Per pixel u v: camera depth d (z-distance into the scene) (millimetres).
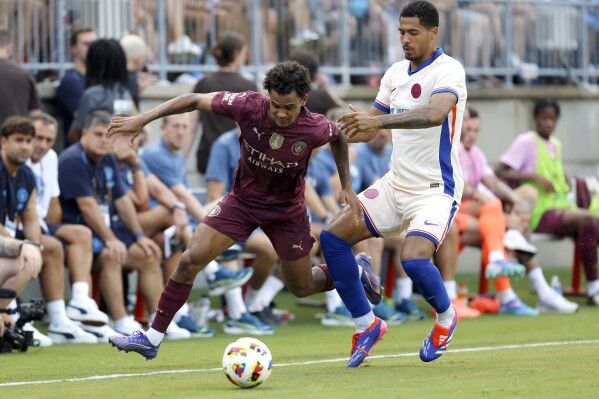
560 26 57062
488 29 55000
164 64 46938
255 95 22766
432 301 23906
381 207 24531
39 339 31594
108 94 38000
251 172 23266
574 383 20984
